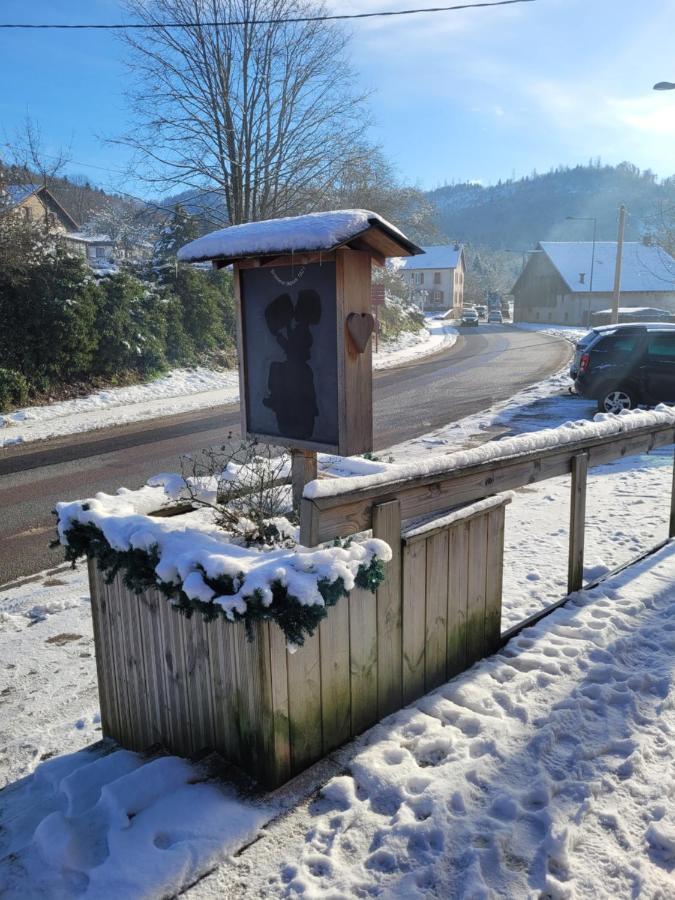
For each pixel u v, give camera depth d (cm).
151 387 1830
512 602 450
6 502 848
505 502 353
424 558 307
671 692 312
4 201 1630
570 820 232
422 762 266
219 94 2205
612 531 595
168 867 209
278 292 325
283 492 355
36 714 380
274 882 208
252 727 253
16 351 1570
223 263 341
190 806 237
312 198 2477
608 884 207
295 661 253
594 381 1214
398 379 2036
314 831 228
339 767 263
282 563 239
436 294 7712
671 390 1186
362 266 300
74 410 1532
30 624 496
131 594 301
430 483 301
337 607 268
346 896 202
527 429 1151
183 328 2111
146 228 2847
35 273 1600
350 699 280
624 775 257
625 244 5641
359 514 272
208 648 266
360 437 313
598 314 4456
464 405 1486
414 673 313
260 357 343
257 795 248
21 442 1241
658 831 226
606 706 302
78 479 955
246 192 2356
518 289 6425
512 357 2634
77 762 317
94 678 418
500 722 286
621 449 461
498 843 220
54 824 227
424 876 208
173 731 297
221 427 1348
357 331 300
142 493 346
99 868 208
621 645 357
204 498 347
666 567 474
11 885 211
